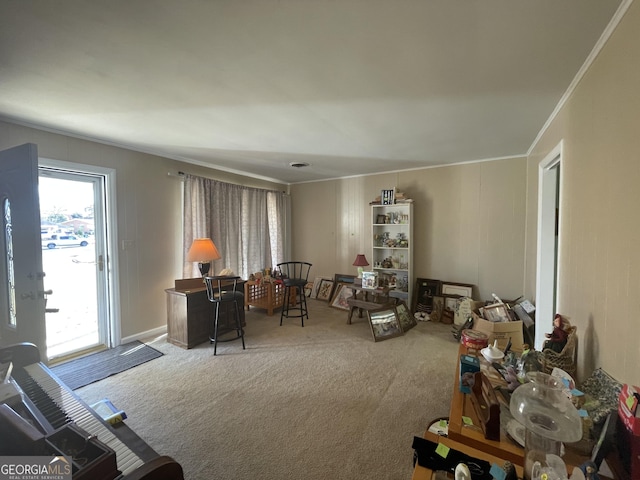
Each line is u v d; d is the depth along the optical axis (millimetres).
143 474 668
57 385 1143
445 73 1636
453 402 1271
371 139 2893
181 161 3686
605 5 1115
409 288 4137
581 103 1604
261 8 1125
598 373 1260
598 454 853
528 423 854
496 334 2174
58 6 1101
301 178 5211
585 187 1530
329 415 1932
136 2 1084
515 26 1238
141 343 3154
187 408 2008
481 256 3844
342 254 5117
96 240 2977
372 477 1451
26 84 1741
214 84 1756
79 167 2734
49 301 2773
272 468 1506
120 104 2035
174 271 3607
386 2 1097
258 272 4617
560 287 1937
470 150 3330
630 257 1073
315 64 1544
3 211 1937
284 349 3016
